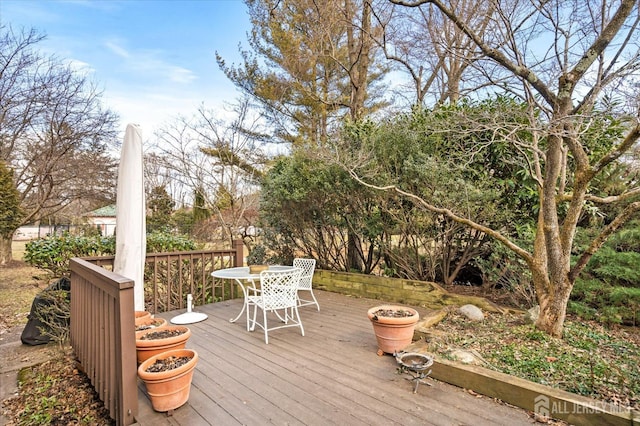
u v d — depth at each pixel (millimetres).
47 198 11047
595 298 3625
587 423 1821
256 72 8617
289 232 6426
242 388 2344
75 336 3131
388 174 4594
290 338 3377
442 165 4129
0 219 10375
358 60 7387
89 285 2662
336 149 4746
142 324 2850
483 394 2213
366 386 2355
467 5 4102
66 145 10516
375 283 5074
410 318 2830
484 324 3400
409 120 4887
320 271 5871
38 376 3109
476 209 4125
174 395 2039
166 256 4527
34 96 9680
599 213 4125
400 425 1892
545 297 3082
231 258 5285
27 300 6809
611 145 4074
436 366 2443
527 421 1924
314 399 2184
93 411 2504
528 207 4391
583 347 2807
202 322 3973
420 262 4910
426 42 4902
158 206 10883
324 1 6812
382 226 4930
